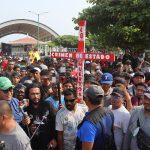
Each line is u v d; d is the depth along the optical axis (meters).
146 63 15.82
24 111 6.05
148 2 17.28
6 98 5.69
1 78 5.75
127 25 18.11
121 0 18.11
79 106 6.16
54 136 6.07
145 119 5.16
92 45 34.38
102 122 4.66
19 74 11.52
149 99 5.05
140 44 18.22
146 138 5.06
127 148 5.41
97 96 4.74
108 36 18.61
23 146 4.17
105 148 4.66
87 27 19.50
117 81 6.98
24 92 6.77
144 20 17.34
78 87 7.25
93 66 13.45
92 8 18.95
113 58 7.21
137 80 8.07
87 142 4.56
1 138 4.14
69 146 5.93
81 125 4.69
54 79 8.61
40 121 5.97
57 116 6.00
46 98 6.92
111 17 18.47
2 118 4.13
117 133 5.80
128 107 6.48
